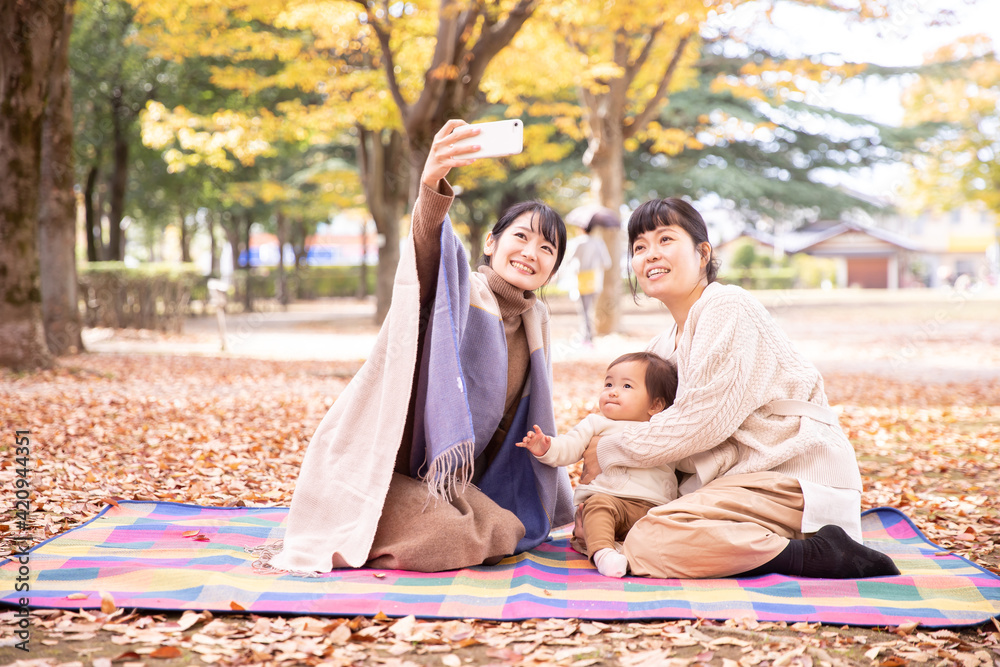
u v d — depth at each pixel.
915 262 56.75
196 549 3.21
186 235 36.47
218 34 12.25
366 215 33.19
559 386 9.60
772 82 12.93
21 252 9.59
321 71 13.23
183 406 7.70
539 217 3.35
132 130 22.08
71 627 2.36
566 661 2.24
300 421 7.04
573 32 12.45
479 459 3.49
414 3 11.10
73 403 7.58
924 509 4.36
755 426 3.23
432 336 3.03
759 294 36.56
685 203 3.42
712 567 2.96
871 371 11.44
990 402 8.45
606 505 3.22
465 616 2.55
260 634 2.39
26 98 9.27
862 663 2.25
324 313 30.94
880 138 28.92
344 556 3.02
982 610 2.62
